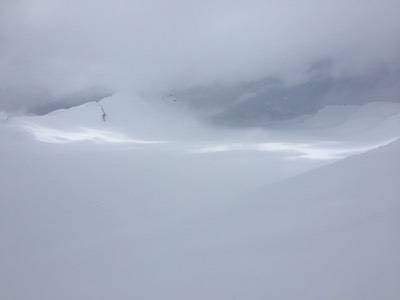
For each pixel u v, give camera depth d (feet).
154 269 22.98
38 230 43.55
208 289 17.95
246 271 18.39
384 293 12.68
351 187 25.27
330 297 13.75
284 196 28.99
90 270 26.99
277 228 23.04
